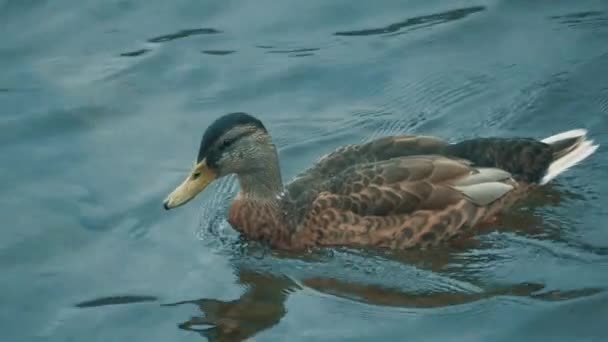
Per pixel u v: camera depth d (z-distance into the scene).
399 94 16.12
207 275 13.27
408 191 13.45
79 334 12.38
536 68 16.30
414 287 12.88
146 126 15.68
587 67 16.14
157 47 17.14
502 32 17.12
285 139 15.43
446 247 13.52
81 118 15.82
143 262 13.48
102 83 16.45
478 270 13.07
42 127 15.66
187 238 13.92
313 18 17.64
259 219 13.90
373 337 12.10
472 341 11.96
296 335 12.20
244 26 17.56
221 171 13.79
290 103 16.09
